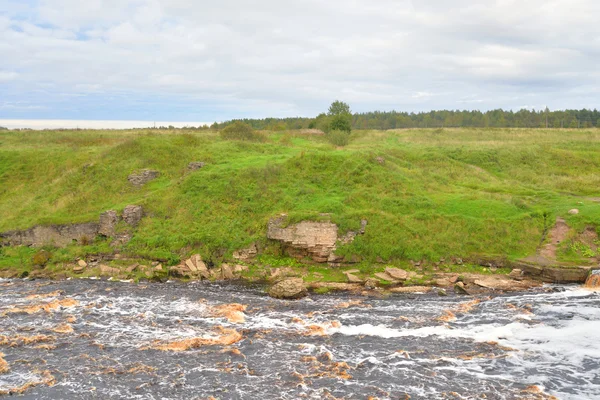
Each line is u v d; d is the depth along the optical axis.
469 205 36.06
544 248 31.66
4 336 22.06
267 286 29.97
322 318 24.17
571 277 28.72
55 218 38.59
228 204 38.50
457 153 54.56
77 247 36.31
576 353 19.80
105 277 32.44
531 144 59.03
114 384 17.88
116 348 20.92
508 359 19.47
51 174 50.66
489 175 48.31
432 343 21.08
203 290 29.27
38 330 22.88
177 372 18.77
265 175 41.25
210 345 21.19
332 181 41.06
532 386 17.33
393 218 33.75
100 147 57.88
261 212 37.03
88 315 24.97
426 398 16.69
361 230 32.78
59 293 28.72
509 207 35.41
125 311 25.56
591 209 34.19
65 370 18.95
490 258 31.03
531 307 24.81
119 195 42.56
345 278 30.45
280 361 19.61
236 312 24.81
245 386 17.66
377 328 22.81
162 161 47.59
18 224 39.97
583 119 142.38
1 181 50.84
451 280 29.28
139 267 33.22
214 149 51.00
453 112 175.25
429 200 36.72
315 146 56.94
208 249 33.91
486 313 24.39
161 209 38.62
